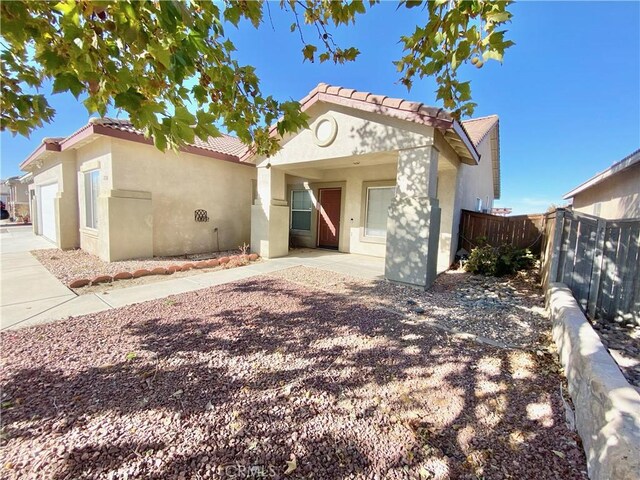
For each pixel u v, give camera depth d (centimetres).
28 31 168
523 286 693
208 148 1079
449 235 916
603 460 171
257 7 288
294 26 358
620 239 458
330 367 321
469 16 241
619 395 186
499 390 285
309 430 230
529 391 283
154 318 445
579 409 236
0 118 223
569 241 490
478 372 317
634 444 154
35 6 165
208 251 1085
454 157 843
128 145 860
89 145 948
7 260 874
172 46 200
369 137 687
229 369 311
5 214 3069
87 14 161
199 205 1050
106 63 183
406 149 639
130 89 188
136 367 309
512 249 857
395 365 328
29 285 617
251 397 267
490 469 198
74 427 223
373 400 268
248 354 343
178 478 186
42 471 186
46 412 238
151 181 918
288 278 716
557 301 413
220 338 382
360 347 368
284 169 1020
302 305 520
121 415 238
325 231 1248
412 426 236
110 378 288
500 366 329
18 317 441
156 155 927
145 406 249
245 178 1201
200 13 233
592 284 477
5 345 350
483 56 249
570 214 487
